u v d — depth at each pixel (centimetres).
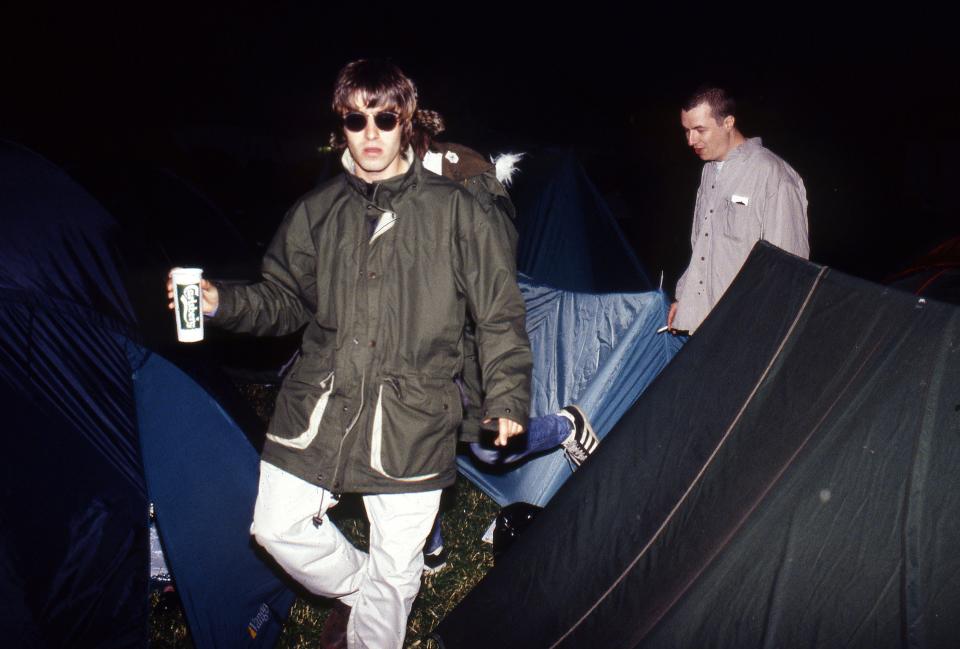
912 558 168
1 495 238
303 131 2258
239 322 238
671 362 255
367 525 376
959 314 176
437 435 230
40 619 238
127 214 466
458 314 232
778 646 178
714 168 354
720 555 192
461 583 332
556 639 231
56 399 261
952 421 171
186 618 286
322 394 229
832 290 212
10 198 289
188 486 282
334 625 286
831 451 186
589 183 610
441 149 273
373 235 226
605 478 249
